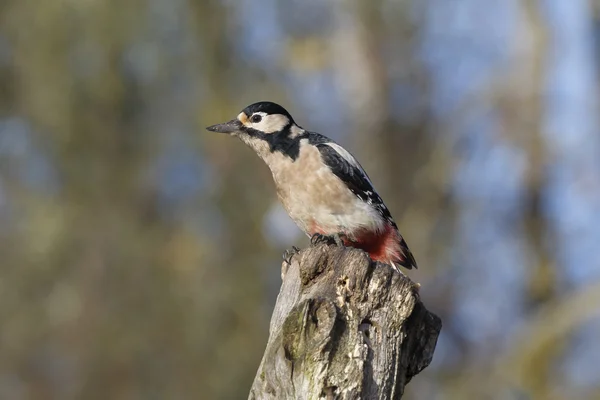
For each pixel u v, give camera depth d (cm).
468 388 1586
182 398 1478
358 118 1722
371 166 1706
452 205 1709
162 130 1625
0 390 1493
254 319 1516
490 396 1569
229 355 1493
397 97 1736
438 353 1669
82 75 1617
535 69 1739
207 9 1675
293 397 615
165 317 1509
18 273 1522
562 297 1680
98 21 1608
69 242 1538
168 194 1605
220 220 1573
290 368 616
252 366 1496
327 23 1752
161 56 1641
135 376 1490
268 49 1717
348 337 626
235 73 1672
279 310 675
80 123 1600
